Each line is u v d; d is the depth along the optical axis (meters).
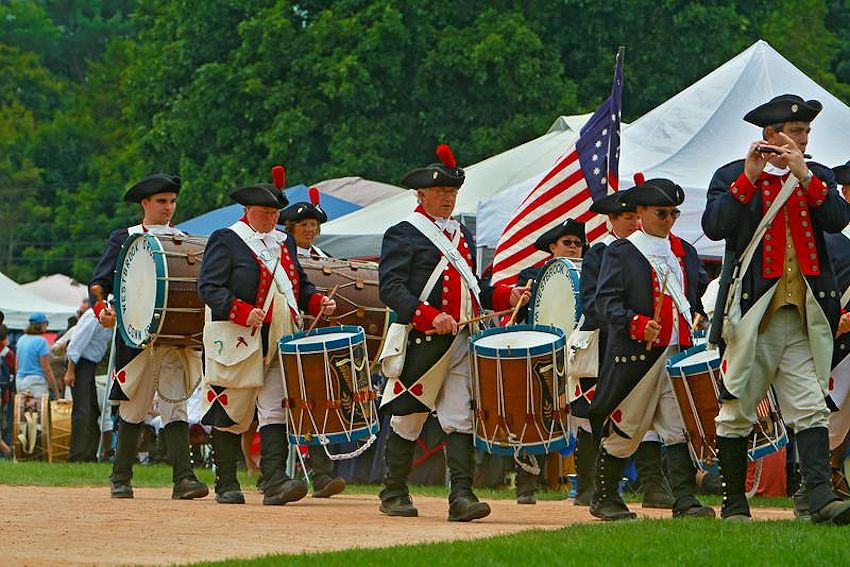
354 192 63.75
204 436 48.62
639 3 88.50
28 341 55.47
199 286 27.95
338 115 89.12
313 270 33.69
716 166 42.00
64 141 176.38
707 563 17.58
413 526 23.62
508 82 85.88
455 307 24.83
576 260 30.94
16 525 23.47
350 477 39.09
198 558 19.36
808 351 21.61
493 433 24.31
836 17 115.06
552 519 25.48
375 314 34.12
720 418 22.33
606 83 88.50
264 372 28.03
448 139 86.94
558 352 24.11
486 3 89.12
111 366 31.61
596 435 24.94
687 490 24.34
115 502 28.89
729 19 89.31
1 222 166.62
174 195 30.69
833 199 21.33
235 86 91.50
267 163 89.31
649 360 24.02
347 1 90.56
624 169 41.44
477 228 44.34
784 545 18.80
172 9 99.00
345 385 26.88
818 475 21.45
